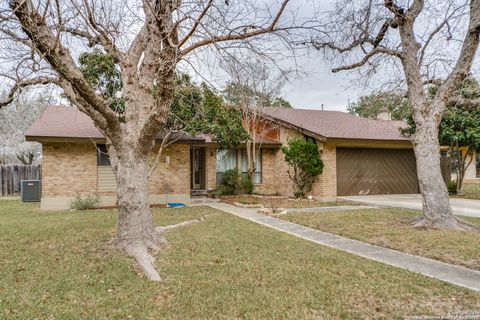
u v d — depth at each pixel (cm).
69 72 466
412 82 886
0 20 445
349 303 393
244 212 1125
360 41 962
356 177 1556
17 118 1938
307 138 1520
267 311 369
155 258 566
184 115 1102
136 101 645
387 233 771
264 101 1680
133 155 630
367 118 1980
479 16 790
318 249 635
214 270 505
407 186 1667
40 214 1068
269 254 594
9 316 350
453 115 1400
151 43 592
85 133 1223
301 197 1494
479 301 397
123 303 387
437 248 638
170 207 1259
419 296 412
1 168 1862
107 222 889
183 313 363
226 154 1689
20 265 522
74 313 360
